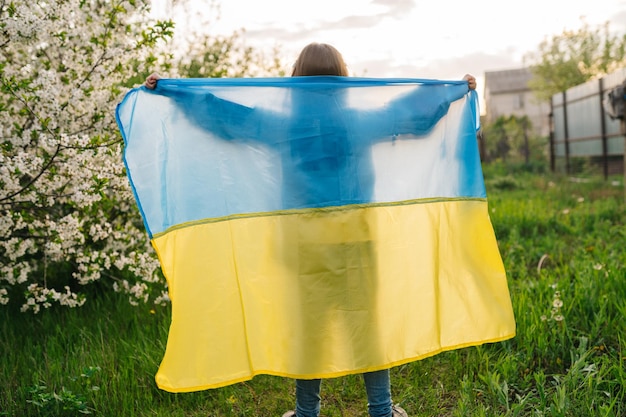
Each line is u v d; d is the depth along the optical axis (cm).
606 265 495
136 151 281
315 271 269
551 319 385
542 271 535
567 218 790
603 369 327
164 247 278
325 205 271
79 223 423
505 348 373
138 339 407
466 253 299
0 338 408
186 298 272
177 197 280
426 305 287
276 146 274
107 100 446
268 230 273
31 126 440
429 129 293
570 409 300
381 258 279
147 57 473
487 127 2497
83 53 455
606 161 1345
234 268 274
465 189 302
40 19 395
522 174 1680
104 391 336
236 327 270
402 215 286
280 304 270
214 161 279
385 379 282
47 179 417
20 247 424
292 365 266
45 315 450
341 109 278
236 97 279
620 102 948
